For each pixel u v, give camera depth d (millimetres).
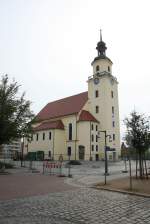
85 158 52969
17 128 27594
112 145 56844
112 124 58219
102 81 59062
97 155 55312
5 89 27094
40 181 17859
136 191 12172
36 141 63000
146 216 7492
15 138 28312
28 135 29422
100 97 58656
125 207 8758
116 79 62656
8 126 26047
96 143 55844
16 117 27719
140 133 19156
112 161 51344
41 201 9914
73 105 62781
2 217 7293
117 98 62000
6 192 12398
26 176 21859
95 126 56656
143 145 19031
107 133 55781
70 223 6758
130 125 19562
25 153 64250
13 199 10383
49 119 64812
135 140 19109
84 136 54312
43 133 61344
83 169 32156
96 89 60000
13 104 27297
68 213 7879
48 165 31125
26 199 10383
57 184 15977
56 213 7871
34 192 12414
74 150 56000
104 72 59250
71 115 58750
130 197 10891
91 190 13156
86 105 60156
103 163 45625
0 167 29984
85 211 8148
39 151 57562
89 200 10133
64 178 20438
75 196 11156
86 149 53500
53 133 58094
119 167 36438
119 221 6965
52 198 10625
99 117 57906
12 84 29469
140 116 21469
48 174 24312
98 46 63438
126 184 15023
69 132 58469
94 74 61469
